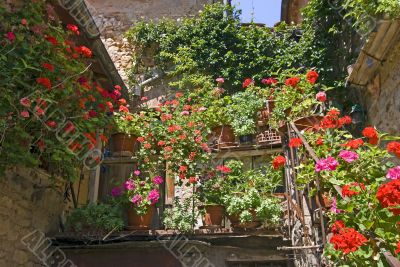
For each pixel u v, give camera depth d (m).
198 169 5.47
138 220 5.17
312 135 3.99
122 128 5.73
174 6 9.84
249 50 8.39
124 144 5.74
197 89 7.93
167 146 5.53
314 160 3.64
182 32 8.88
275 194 5.22
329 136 3.76
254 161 6.64
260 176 5.49
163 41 8.94
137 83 8.77
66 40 4.77
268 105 6.33
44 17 4.81
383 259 2.44
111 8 9.88
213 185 5.28
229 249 5.26
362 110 5.62
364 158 3.20
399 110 4.38
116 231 5.02
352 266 2.56
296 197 4.60
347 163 3.27
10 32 3.84
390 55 4.50
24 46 3.97
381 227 2.52
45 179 5.16
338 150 3.55
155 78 8.66
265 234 4.84
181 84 8.23
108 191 6.78
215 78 8.33
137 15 9.80
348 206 2.71
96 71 6.28
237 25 8.85
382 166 3.16
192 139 5.55
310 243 4.32
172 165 5.45
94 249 5.30
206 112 6.18
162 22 9.24
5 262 4.32
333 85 6.78
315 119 4.73
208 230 4.94
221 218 5.14
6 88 3.75
